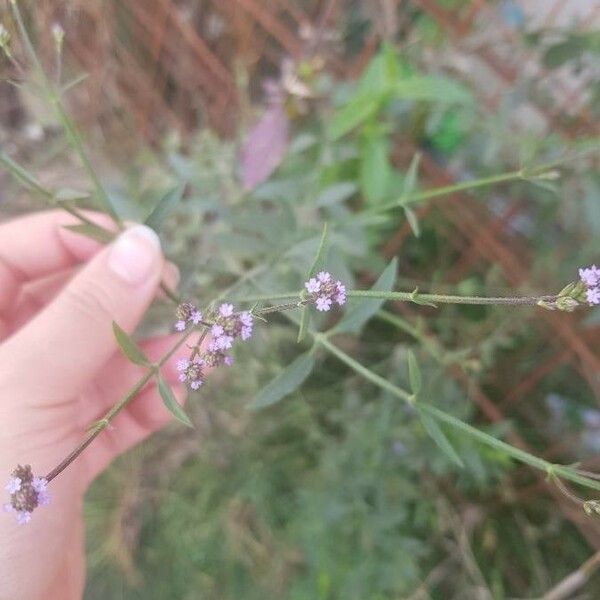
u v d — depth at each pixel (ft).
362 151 0.83
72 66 1.01
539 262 0.81
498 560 0.85
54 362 0.52
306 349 0.88
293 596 0.82
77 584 0.72
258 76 1.02
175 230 0.81
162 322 0.79
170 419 0.72
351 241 0.73
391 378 0.80
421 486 0.87
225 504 0.88
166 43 1.01
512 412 0.90
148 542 0.93
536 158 0.76
